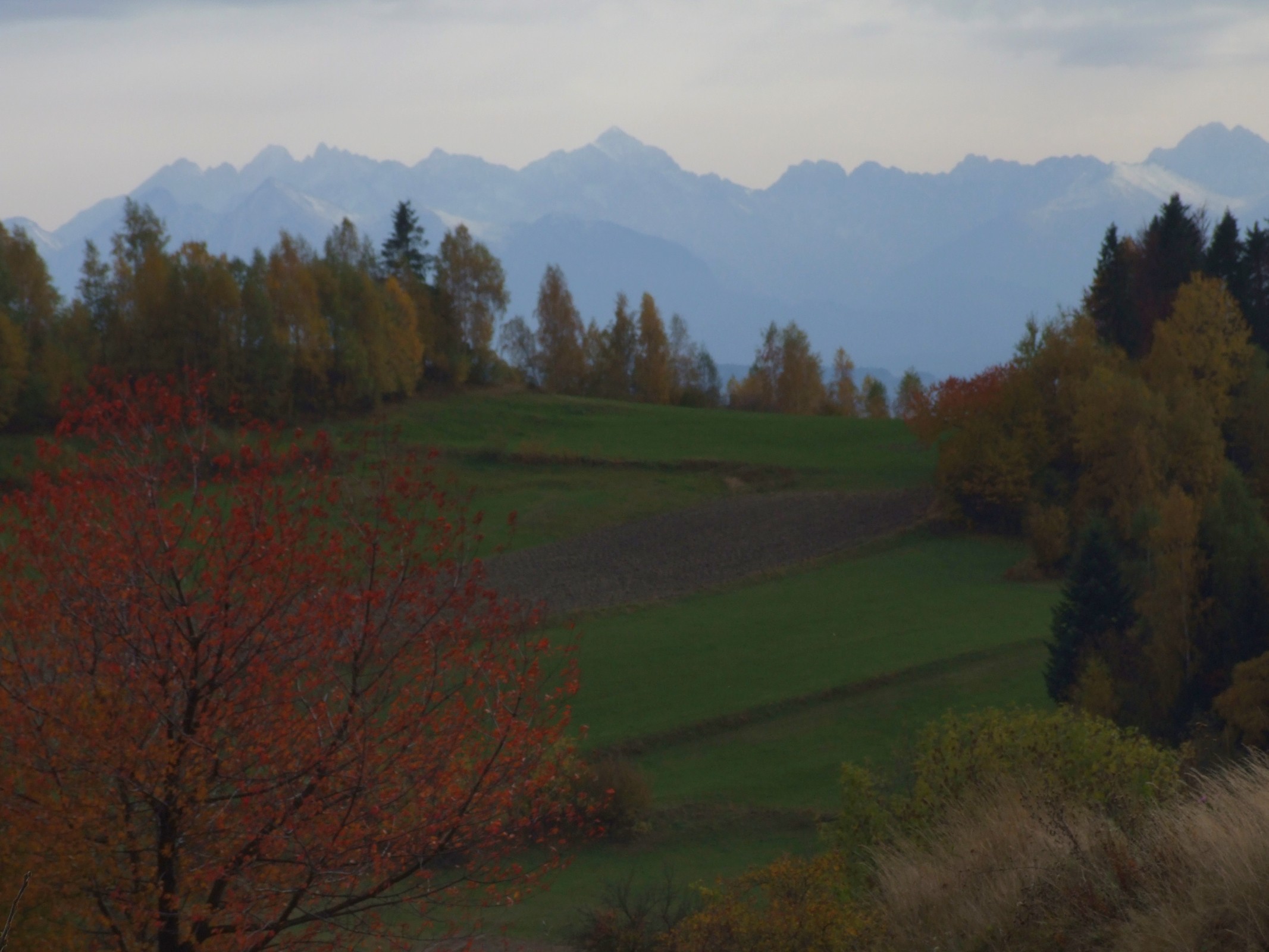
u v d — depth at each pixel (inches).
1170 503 1473.9
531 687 457.1
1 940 339.9
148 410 449.1
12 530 413.1
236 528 418.3
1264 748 1160.2
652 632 2086.6
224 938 403.9
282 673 427.8
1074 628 1561.3
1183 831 293.9
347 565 451.5
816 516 2913.4
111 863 390.9
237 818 405.4
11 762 388.8
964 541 2674.7
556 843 1166.3
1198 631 1428.4
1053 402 2923.2
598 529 2955.2
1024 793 398.0
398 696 439.2
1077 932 281.9
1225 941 245.0
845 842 518.3
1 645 411.8
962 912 324.5
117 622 412.8
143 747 396.8
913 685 1728.6
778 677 1782.7
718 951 529.7
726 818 1282.0
